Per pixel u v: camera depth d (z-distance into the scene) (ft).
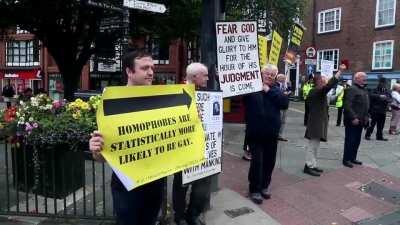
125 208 11.12
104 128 10.43
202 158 12.62
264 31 52.11
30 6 43.96
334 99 57.36
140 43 53.72
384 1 100.37
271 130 21.08
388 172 29.66
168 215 18.30
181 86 12.12
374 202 23.47
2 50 114.11
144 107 11.19
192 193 17.39
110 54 55.31
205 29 20.26
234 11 48.93
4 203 20.06
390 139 44.47
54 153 19.74
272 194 23.13
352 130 29.76
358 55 106.63
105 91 10.43
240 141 37.63
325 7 115.65
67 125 18.70
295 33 44.98
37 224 18.02
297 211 21.22
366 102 29.81
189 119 12.34
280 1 50.88
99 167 26.12
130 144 10.85
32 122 18.88
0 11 44.73
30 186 21.31
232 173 26.53
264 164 21.98
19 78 112.88
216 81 20.16
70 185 20.97
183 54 73.97
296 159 31.12
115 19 41.14
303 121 56.44
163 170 11.47
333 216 21.11
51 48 50.49
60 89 107.04
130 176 10.75
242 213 20.10
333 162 31.07
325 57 115.96
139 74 11.22
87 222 18.19
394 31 98.12
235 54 19.80
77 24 47.73
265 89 20.99
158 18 47.75
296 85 116.47
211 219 19.17
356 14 107.14
